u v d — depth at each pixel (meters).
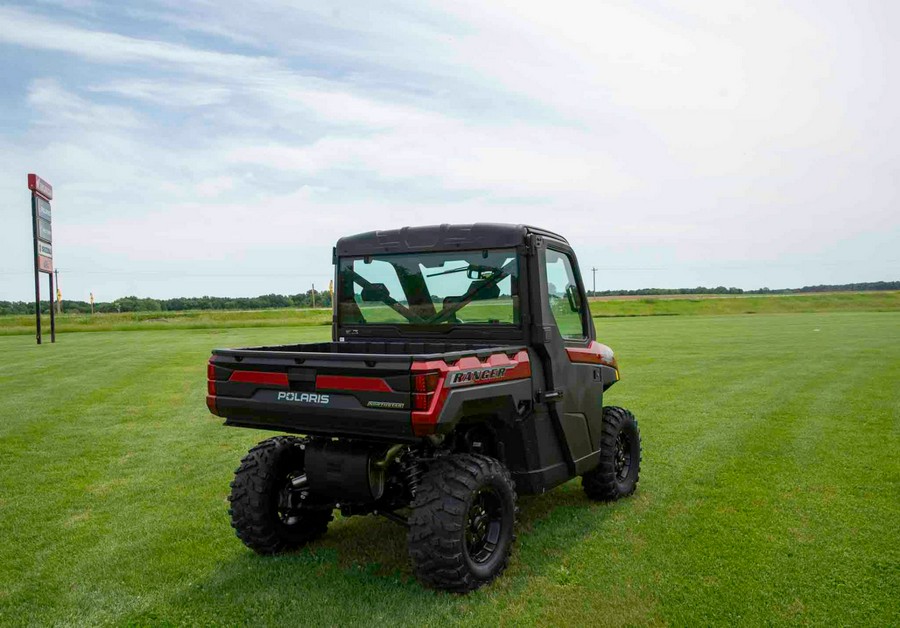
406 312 5.32
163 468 7.62
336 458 4.33
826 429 9.20
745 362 18.03
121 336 33.44
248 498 4.73
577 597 4.12
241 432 9.63
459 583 4.07
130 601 4.23
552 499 6.15
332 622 3.85
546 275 5.02
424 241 5.20
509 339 4.89
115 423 10.30
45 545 5.24
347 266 5.59
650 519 5.57
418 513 4.07
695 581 4.33
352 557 4.84
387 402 3.87
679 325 39.06
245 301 99.06
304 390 4.21
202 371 17.08
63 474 7.37
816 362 17.78
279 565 4.71
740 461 7.50
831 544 4.96
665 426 9.55
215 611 4.05
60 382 14.96
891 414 10.27
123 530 5.57
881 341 24.81
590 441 5.59
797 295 93.69
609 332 32.12
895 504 5.91
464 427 4.72
